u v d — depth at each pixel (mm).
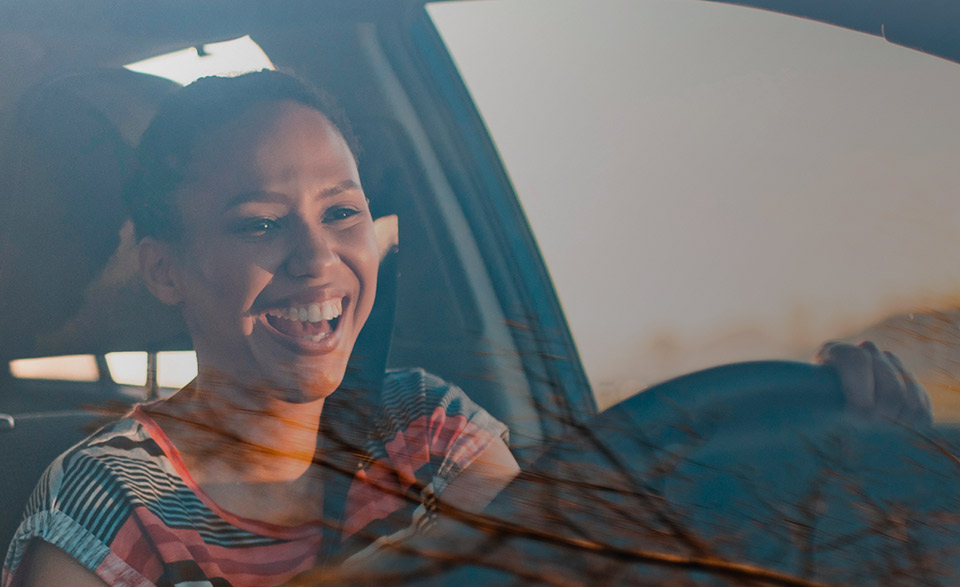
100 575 892
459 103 1403
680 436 1003
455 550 848
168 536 901
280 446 958
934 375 1110
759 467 961
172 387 1013
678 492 919
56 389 1011
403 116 1354
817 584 837
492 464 970
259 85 1202
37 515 933
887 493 950
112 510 926
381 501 912
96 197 1095
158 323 1045
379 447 968
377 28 1407
